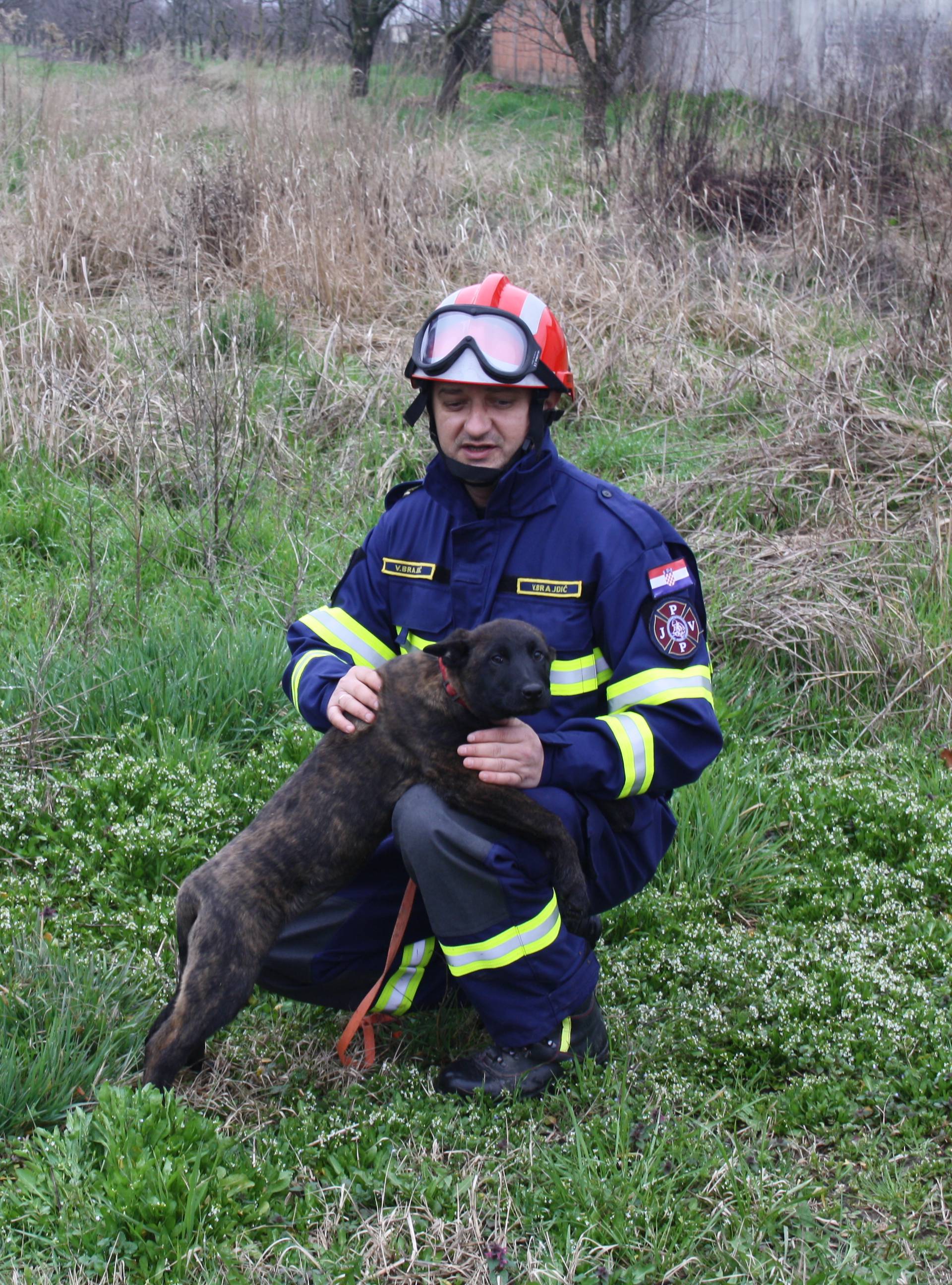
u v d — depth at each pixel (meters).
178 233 8.71
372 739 2.97
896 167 10.33
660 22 13.65
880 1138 2.89
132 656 4.86
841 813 4.40
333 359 7.61
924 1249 2.55
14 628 5.19
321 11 18.05
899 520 6.04
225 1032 3.22
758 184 10.54
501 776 2.81
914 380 7.43
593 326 8.12
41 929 3.38
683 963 3.56
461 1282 2.44
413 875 2.87
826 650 5.28
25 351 7.09
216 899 2.86
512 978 2.91
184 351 6.75
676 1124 2.84
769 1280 2.45
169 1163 2.46
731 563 5.79
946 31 12.50
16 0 18.77
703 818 4.23
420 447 6.83
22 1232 2.40
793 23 13.74
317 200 9.45
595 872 3.02
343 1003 3.19
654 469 6.78
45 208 9.18
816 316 8.48
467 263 9.07
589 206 10.32
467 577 3.12
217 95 13.91
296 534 6.09
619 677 3.03
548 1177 2.69
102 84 14.44
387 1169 2.65
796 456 6.53
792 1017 3.34
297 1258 2.44
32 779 4.12
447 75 14.56
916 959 3.62
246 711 4.77
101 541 5.91
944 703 5.08
